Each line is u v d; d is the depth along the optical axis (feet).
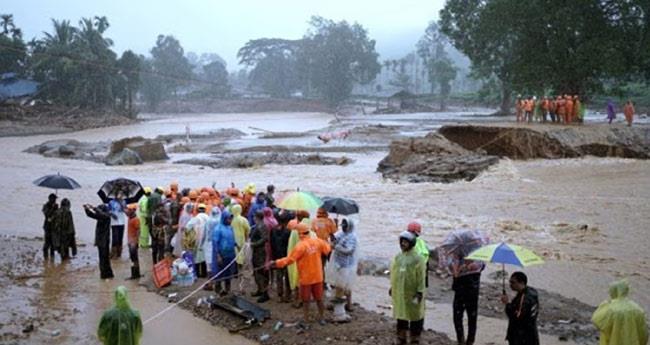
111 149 140.87
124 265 50.19
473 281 30.60
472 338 30.81
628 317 25.45
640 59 164.66
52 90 336.90
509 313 27.04
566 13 160.86
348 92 471.62
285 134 208.64
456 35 196.54
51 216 52.08
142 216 55.72
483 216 69.31
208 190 53.11
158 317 36.94
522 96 213.25
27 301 40.57
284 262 34.47
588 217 67.21
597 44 160.86
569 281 44.34
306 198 41.34
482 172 99.86
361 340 32.17
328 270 36.55
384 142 169.68
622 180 91.81
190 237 45.16
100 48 344.08
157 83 466.70
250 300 39.68
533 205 74.84
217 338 33.42
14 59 333.01
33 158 150.00
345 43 451.94
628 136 123.34
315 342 32.12
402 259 30.89
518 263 26.66
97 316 37.50
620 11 163.02
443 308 38.34
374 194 86.69
